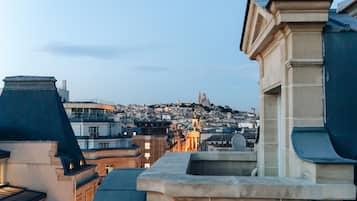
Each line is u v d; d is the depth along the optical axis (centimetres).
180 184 481
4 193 2231
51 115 2827
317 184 478
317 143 558
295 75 591
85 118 5694
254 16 770
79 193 2553
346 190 473
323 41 595
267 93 860
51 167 2480
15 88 2930
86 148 5422
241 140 1198
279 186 476
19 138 2675
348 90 582
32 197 2272
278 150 852
